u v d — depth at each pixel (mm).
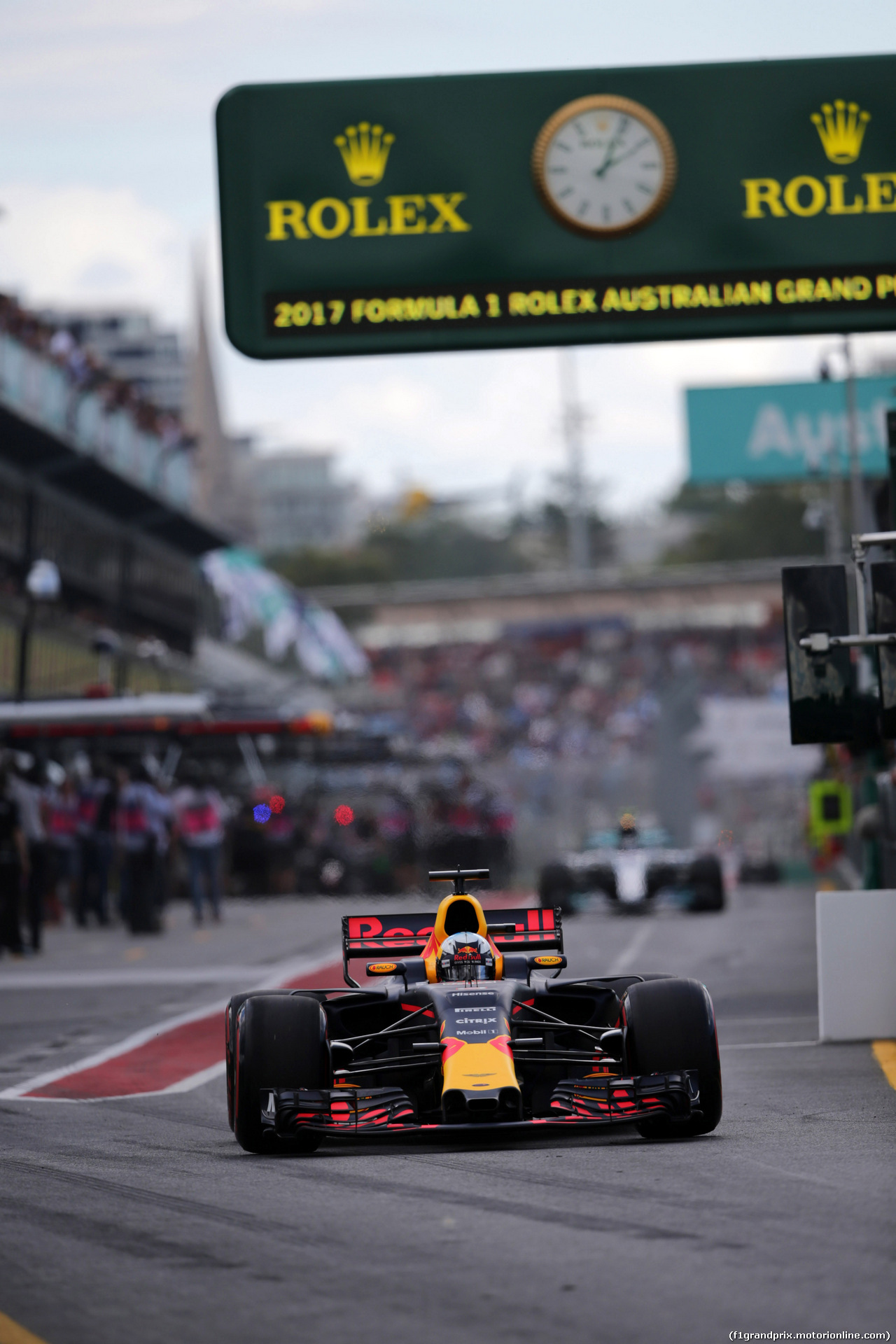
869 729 45125
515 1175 28328
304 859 131500
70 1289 21891
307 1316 20281
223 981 69125
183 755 128375
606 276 52812
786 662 43656
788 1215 24391
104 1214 26438
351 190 52750
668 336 52969
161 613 183875
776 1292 20406
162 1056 49031
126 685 160750
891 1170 27781
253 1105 30938
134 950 85125
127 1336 19734
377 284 52625
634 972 68125
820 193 53031
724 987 62625
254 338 52625
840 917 46875
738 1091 38375
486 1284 21328
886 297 53094
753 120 53000
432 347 52719
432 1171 29062
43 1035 54000
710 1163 28734
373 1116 31391
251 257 52594
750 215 52969
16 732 118188
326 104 52750
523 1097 33219
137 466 177000
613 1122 30016
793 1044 47000
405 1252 23172
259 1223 25375
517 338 52625
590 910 112062
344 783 138500
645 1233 23594
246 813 128875
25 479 146375
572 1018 35969
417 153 52719
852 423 98250
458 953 33938
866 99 53188
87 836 100375
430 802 137250
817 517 139875
